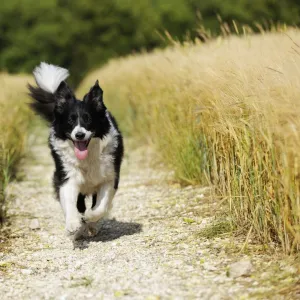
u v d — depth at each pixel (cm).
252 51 925
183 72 1123
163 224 869
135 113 1867
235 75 777
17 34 6234
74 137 787
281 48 880
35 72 979
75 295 584
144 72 1706
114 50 5903
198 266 651
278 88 642
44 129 2327
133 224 892
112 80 2589
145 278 623
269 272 604
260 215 707
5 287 622
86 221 822
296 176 598
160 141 1320
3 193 979
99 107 824
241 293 556
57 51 6169
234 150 800
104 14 6050
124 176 1303
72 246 797
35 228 905
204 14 5044
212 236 760
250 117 710
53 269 687
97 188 859
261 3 4494
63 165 830
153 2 6003
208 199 949
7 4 6341
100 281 625
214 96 857
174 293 571
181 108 1133
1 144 1116
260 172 691
